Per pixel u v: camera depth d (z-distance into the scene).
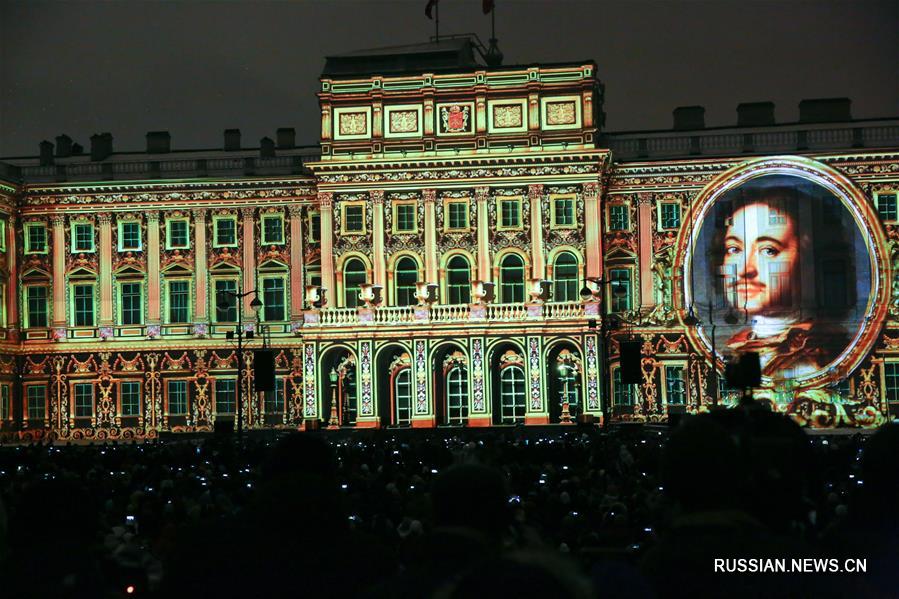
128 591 13.00
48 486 9.98
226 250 93.06
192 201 93.44
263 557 9.88
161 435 85.38
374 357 87.38
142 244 93.69
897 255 86.69
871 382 86.38
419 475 34.06
